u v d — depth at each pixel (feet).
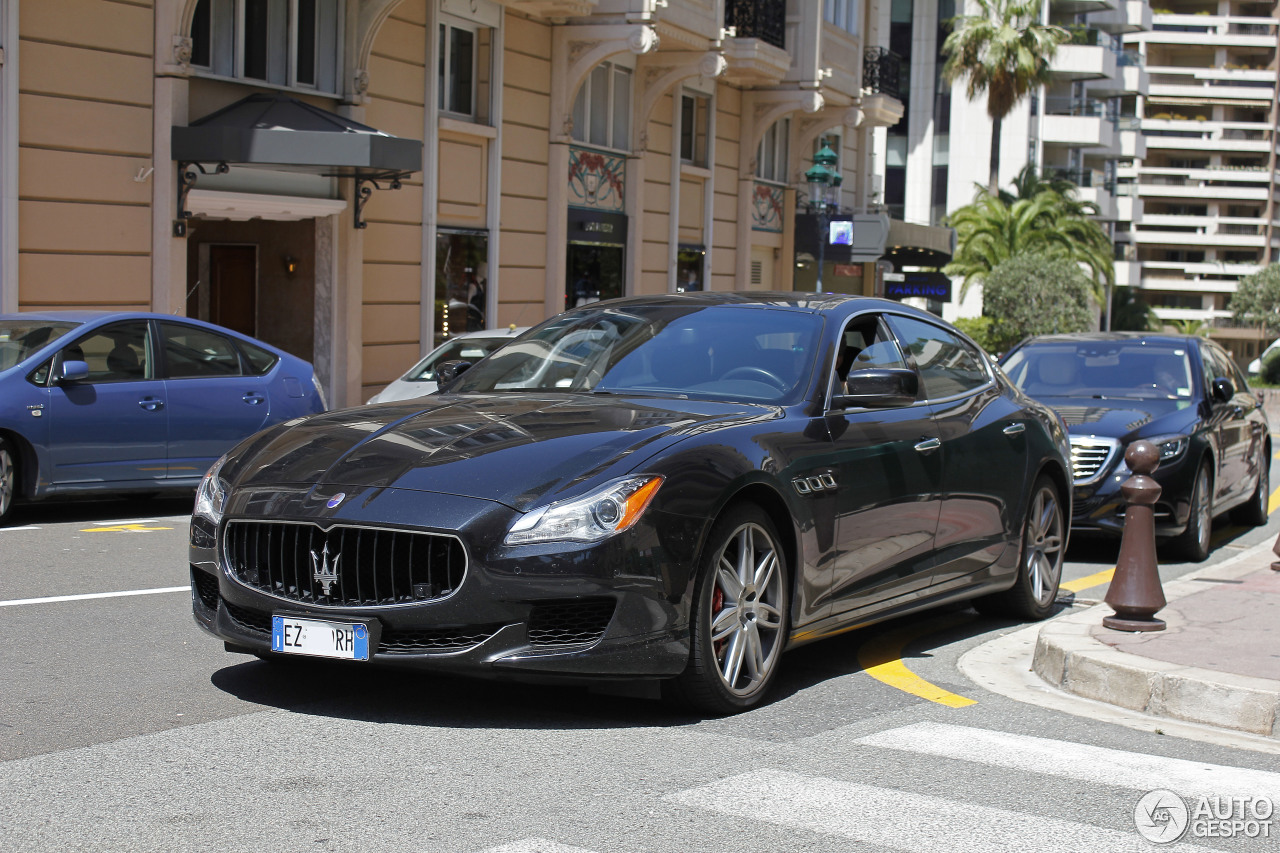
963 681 20.52
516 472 16.42
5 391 33.27
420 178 64.80
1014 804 14.28
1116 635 21.16
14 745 15.71
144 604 24.39
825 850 12.73
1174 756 16.42
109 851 12.39
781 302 21.77
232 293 61.36
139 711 17.25
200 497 18.24
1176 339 39.24
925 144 193.26
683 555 16.51
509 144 70.59
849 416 20.22
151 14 51.26
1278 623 22.21
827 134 110.83
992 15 155.33
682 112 88.84
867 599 20.24
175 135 51.52
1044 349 39.78
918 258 127.95
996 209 170.09
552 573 15.74
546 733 16.52
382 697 18.06
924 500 21.39
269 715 17.13
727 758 15.66
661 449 16.92
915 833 13.26
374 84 61.31
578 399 19.65
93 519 35.73
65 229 48.98
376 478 16.57
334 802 13.83
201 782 14.43
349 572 16.19
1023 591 25.16
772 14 90.27
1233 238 461.78
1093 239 175.94
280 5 56.90
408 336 64.69
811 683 19.97
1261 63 465.88
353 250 60.49
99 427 34.68
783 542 18.51
